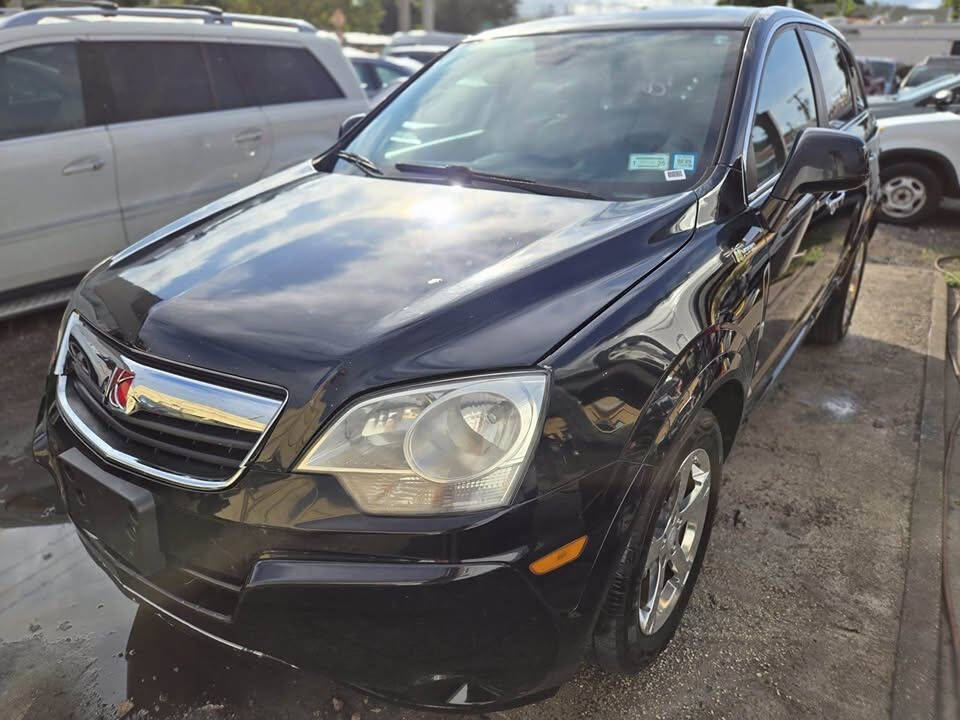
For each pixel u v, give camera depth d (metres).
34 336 4.52
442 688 1.61
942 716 2.01
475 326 1.68
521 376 1.59
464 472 1.54
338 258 2.02
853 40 21.77
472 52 3.28
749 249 2.29
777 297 2.64
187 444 1.69
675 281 1.96
